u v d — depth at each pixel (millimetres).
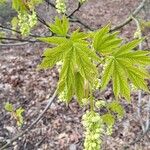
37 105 7062
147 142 5512
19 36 5121
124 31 9523
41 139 6148
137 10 2926
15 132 6348
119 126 6035
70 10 7383
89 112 1008
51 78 7891
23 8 2162
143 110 6219
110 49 959
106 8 12273
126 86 978
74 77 927
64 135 6207
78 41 922
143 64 966
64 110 6758
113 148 5492
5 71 8344
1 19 9641
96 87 1095
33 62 8664
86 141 971
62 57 921
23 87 7707
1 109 7035
